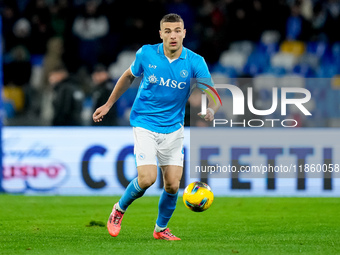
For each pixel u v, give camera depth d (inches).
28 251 793.6
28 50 2059.5
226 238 912.3
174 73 837.2
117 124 1584.6
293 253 783.7
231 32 2101.4
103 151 1482.5
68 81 1642.5
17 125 1515.7
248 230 997.2
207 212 1203.2
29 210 1219.9
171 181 849.5
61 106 1589.6
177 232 974.4
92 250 797.9
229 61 2043.6
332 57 2079.2
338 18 2143.2
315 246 840.3
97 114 893.2
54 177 1476.4
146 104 851.4
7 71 1964.8
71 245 838.5
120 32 2063.2
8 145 1485.0
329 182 1475.1
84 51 2028.8
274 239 904.3
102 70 1680.6
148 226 1034.7
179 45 823.7
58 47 1914.4
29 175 1478.8
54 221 1085.8
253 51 2063.2
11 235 931.3
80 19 2062.0
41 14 2071.9
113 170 1476.4
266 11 2111.2
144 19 2080.5
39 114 1739.7
